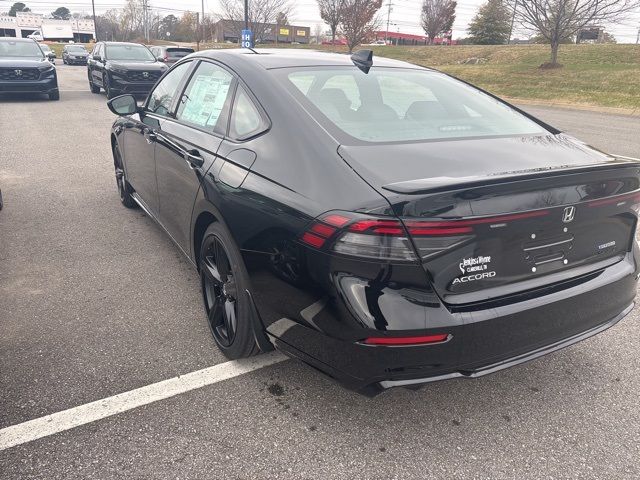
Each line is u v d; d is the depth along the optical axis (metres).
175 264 4.24
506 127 2.93
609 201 2.42
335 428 2.46
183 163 3.26
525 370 2.97
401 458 2.30
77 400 2.59
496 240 2.11
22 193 6.08
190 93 3.63
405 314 1.99
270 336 2.48
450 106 3.07
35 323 3.29
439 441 2.41
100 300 3.62
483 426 2.51
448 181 2.01
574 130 12.42
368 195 2.04
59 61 44.50
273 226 2.31
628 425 2.54
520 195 2.12
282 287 2.29
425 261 2.00
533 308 2.23
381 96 2.97
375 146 2.39
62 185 6.46
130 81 14.40
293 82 2.84
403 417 2.56
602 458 2.33
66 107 13.87
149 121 4.13
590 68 23.89
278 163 2.43
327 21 37.09
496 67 26.73
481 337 2.12
